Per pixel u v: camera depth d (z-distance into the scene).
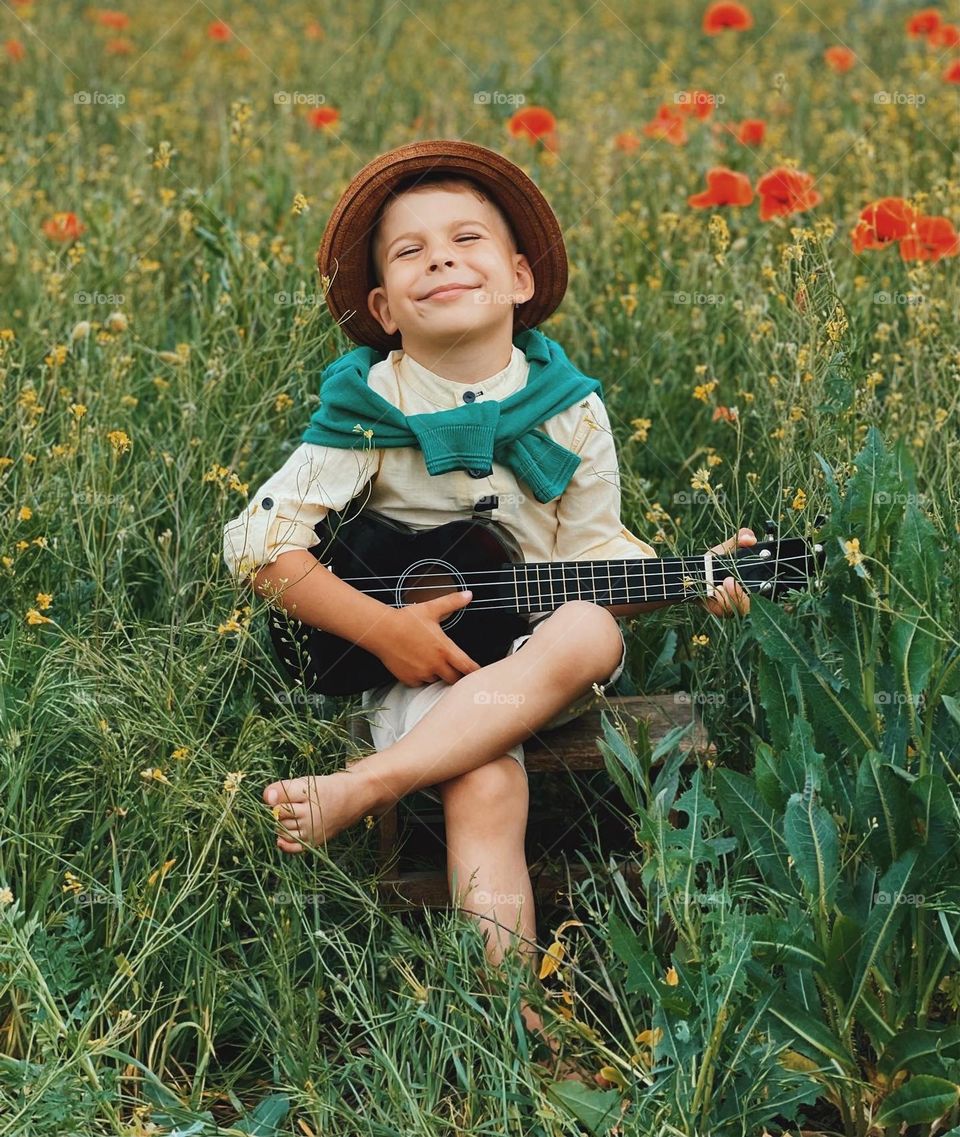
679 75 6.21
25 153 4.62
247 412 2.87
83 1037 1.73
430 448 2.21
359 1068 1.82
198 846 2.03
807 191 3.31
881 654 1.93
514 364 2.31
